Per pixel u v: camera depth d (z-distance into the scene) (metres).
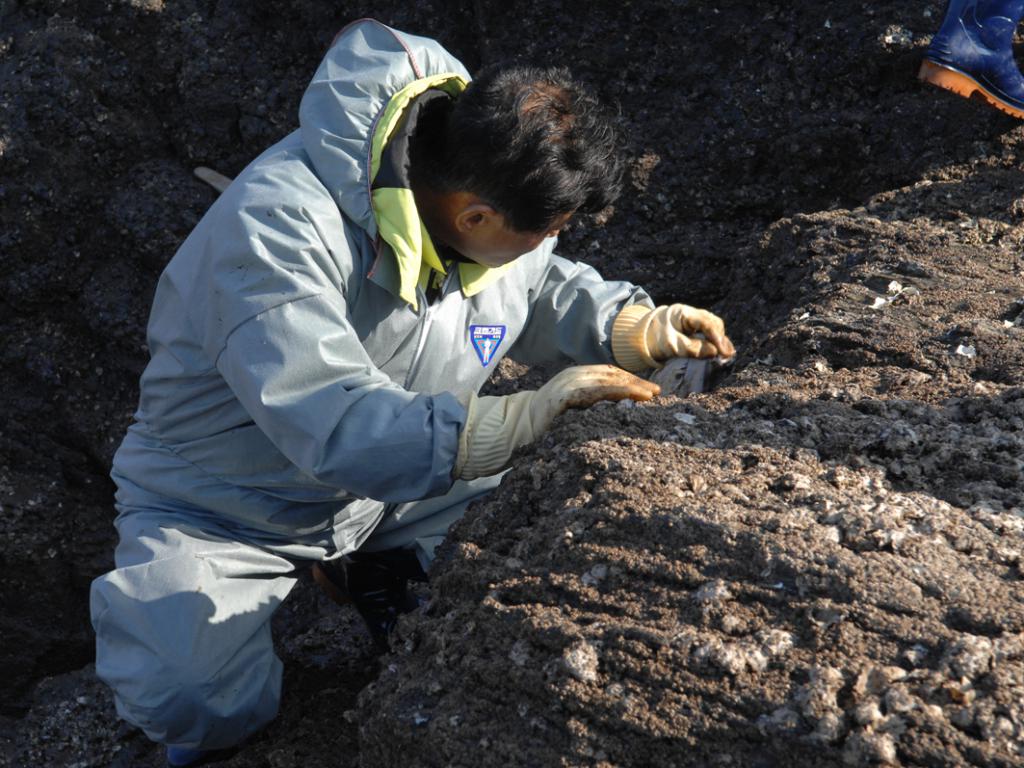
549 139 1.61
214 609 1.99
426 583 2.65
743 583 1.37
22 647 3.49
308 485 2.01
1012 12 2.98
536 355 2.39
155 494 2.10
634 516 1.51
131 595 1.97
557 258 2.35
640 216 3.55
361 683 2.50
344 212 1.82
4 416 3.64
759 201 3.46
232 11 3.77
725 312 3.23
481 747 1.36
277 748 2.03
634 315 2.27
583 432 1.76
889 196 3.03
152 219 3.62
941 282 2.50
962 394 1.90
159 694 1.94
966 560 1.38
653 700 1.29
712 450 1.68
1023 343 2.11
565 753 1.30
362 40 1.92
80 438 3.64
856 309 2.40
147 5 3.72
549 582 1.49
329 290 1.74
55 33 3.68
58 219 3.63
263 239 1.72
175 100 3.76
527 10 3.55
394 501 1.73
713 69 3.50
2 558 3.48
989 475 1.60
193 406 1.93
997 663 1.21
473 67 3.72
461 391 2.15
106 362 3.68
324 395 1.68
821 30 3.36
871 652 1.26
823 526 1.44
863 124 3.31
